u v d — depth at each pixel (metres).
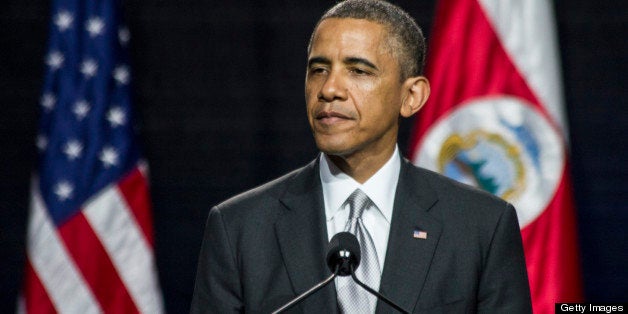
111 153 12.62
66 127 12.54
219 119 15.03
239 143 15.02
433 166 11.73
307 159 14.98
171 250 14.88
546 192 11.63
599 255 14.63
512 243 6.65
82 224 12.48
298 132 15.01
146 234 12.64
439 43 11.95
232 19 15.12
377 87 6.29
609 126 14.73
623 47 14.78
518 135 11.70
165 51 15.09
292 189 6.85
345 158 6.54
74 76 12.62
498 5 11.94
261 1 15.13
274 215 6.71
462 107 11.77
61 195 12.48
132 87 12.83
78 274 12.45
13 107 14.92
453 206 6.66
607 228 14.64
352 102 6.23
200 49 15.11
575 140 14.73
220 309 6.58
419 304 6.30
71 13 12.66
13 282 14.71
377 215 6.61
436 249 6.46
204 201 14.96
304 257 6.49
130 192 12.62
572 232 11.62
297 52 15.05
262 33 15.10
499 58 11.85
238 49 15.11
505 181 11.66
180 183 14.97
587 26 14.84
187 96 15.06
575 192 14.70
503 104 11.75
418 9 14.94
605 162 14.70
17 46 14.96
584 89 14.79
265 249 6.59
